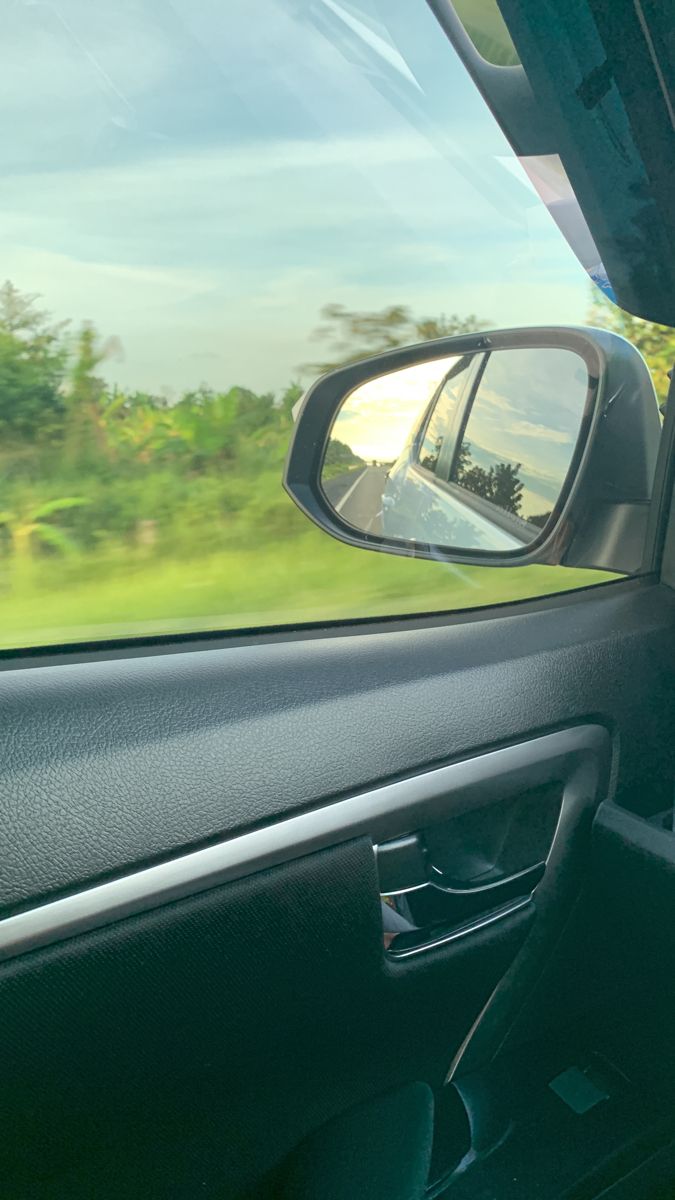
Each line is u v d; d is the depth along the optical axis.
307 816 1.29
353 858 1.33
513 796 1.50
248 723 1.30
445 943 1.45
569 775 1.57
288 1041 1.33
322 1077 1.40
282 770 1.29
